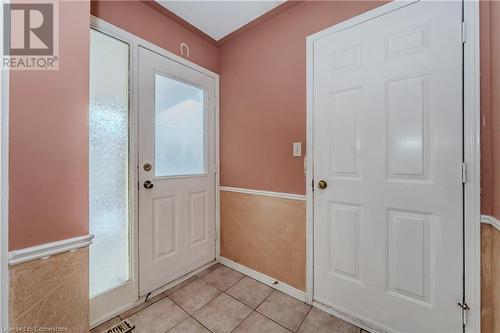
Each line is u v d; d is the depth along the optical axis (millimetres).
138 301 1591
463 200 1104
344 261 1466
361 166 1395
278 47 1783
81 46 1009
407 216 1254
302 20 1644
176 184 1877
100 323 1392
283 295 1701
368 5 1364
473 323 1078
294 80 1690
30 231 863
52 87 921
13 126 822
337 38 1479
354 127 1417
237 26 1923
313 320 1440
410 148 1235
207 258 2148
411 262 1242
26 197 853
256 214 1953
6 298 803
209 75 2154
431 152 1181
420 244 1216
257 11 1729
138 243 1598
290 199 1727
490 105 1040
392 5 1279
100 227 1433
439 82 1154
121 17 1509
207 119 2135
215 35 2055
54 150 929
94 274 1404
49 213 914
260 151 1920
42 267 895
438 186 1163
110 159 1474
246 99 2016
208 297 1668
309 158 1608
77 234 997
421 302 1217
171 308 1542
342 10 1462
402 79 1255
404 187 1257
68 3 969
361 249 1402
